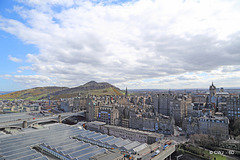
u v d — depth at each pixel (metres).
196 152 183.00
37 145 182.50
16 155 149.25
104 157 135.00
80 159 143.12
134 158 151.25
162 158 160.88
